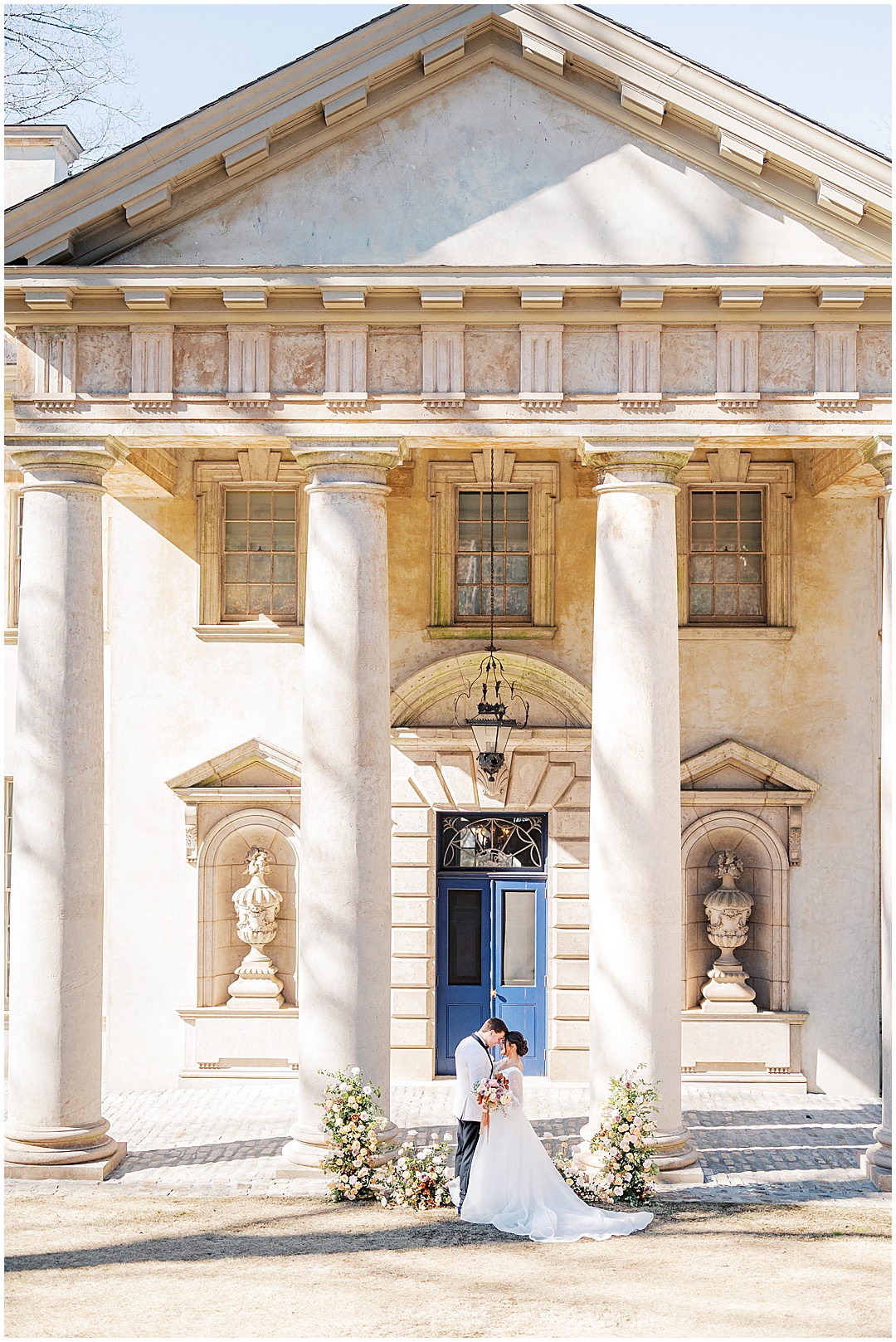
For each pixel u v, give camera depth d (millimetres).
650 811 13812
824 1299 10125
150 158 13688
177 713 18453
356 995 13734
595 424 14008
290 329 14156
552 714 18422
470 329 14125
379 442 14086
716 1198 13289
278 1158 14672
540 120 14031
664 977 13766
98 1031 14273
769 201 13906
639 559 13992
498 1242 11719
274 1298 10125
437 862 18562
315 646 14094
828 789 18172
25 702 14211
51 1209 12695
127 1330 9398
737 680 18297
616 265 13625
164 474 17906
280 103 13648
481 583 18609
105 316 14102
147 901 18312
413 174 14039
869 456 14383
